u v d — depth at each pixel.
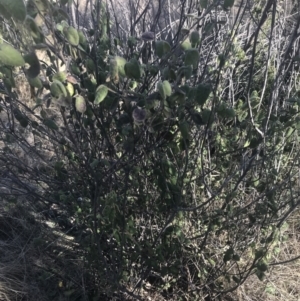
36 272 3.02
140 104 1.88
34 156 3.26
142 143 2.24
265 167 2.50
